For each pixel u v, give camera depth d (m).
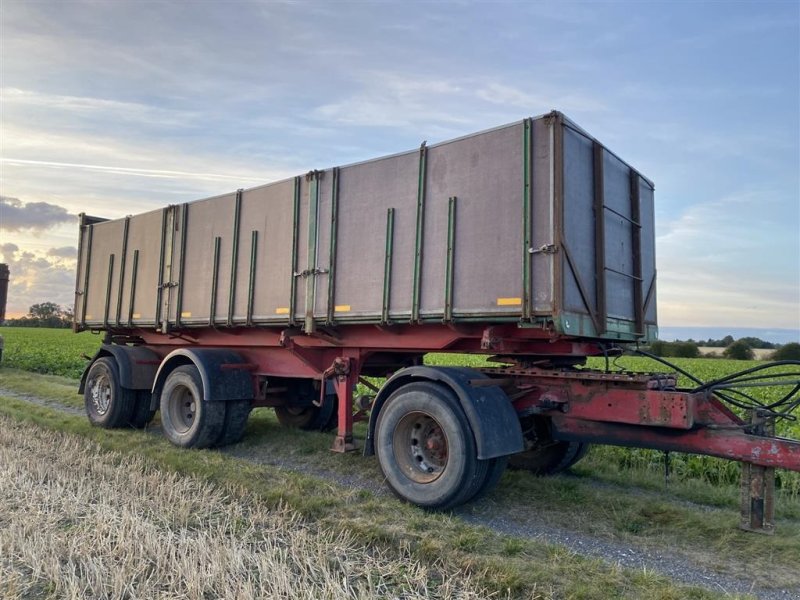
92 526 4.58
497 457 5.34
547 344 5.70
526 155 5.19
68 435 8.34
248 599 3.40
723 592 3.91
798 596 3.94
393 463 5.67
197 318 8.30
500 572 3.95
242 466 6.75
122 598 3.52
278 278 7.30
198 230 8.47
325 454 7.63
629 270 6.24
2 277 19.02
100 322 10.06
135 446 7.86
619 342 6.35
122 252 9.77
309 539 4.48
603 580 3.93
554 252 4.93
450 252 5.60
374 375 8.31
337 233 6.68
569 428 5.59
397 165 6.19
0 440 7.75
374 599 3.53
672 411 4.85
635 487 6.54
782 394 12.32
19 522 4.59
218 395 7.67
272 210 7.47
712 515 5.41
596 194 5.60
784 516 5.61
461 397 5.23
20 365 20.55
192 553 3.99
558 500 5.86
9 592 3.54
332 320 6.60
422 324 6.02
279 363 7.98
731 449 4.78
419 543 4.44
